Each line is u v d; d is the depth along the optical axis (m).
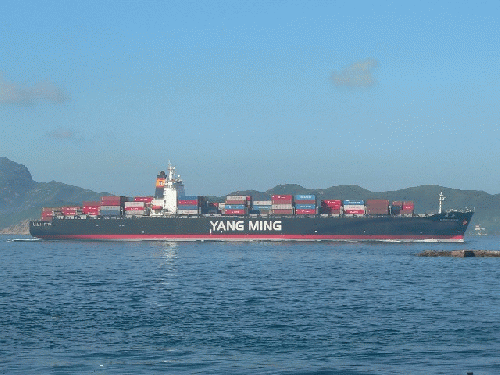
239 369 76.44
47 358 82.69
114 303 131.50
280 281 176.00
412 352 85.38
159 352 86.06
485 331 99.50
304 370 75.81
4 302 133.38
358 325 105.31
